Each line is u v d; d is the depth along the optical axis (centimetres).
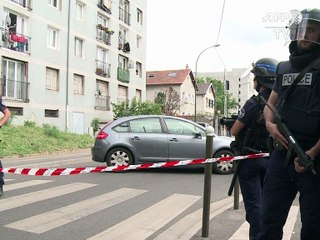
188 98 5850
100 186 827
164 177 980
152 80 5688
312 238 283
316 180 278
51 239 469
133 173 1038
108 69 3466
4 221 538
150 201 693
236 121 409
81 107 3061
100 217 575
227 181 953
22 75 2488
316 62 280
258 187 412
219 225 535
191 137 1084
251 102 401
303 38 283
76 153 1892
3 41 2306
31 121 2420
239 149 414
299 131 284
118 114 3262
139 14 4206
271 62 396
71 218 564
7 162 1368
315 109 279
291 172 289
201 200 711
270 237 307
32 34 2539
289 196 300
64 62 2858
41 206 629
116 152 1083
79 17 3089
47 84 2719
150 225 539
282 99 297
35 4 2564
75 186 816
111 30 3484
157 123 1105
